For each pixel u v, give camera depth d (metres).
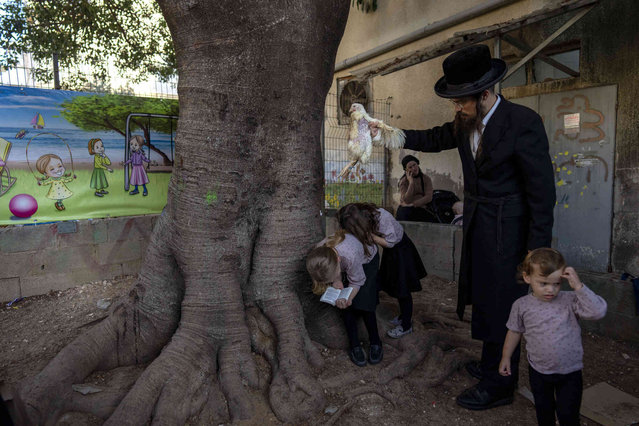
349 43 10.28
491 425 2.77
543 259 2.32
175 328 3.31
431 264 5.50
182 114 3.10
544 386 2.42
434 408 2.94
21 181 5.00
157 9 10.12
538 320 2.40
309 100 3.24
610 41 5.25
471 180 2.90
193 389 2.83
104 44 9.69
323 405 2.82
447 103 7.92
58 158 5.20
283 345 3.14
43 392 2.71
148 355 3.29
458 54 2.66
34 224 4.95
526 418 2.84
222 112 2.98
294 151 3.29
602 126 5.40
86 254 5.21
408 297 3.63
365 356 3.36
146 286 3.31
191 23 2.85
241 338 3.14
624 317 3.84
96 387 2.93
